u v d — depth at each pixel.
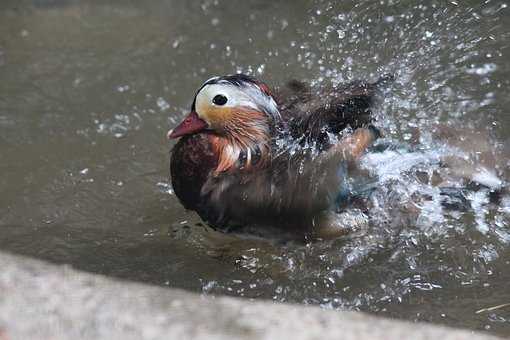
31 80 14.20
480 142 10.77
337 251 9.84
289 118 9.95
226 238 9.99
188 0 16.30
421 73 11.52
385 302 9.05
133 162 12.06
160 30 15.65
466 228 10.11
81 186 11.48
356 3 12.47
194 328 6.84
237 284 9.36
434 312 8.77
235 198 9.60
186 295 7.42
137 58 14.86
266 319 7.02
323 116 9.84
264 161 9.65
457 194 10.24
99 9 16.30
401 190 10.06
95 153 12.25
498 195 10.32
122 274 9.55
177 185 10.03
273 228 9.66
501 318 8.61
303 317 7.10
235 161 9.70
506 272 9.55
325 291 9.28
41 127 12.90
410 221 10.06
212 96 9.64
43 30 15.74
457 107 11.24
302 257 9.80
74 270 7.73
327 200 9.55
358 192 9.84
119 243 10.22
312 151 9.60
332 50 12.14
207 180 9.77
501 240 9.99
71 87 14.04
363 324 7.08
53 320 6.88
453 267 9.63
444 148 10.53
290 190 9.42
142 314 7.02
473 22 12.11
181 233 10.38
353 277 9.49
